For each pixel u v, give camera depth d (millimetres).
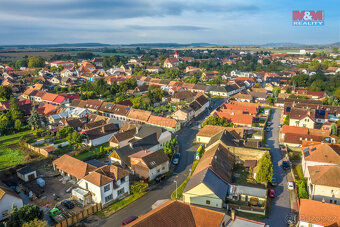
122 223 53531
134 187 63406
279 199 62438
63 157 75500
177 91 173125
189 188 59938
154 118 112125
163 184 69938
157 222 42875
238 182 69375
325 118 117688
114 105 128500
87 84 181875
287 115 120750
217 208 58469
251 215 56500
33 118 111188
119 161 77438
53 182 70438
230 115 114125
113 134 100562
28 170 71750
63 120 112938
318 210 50938
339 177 59500
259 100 157875
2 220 55688
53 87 192375
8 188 61844
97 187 58875
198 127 112438
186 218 45656
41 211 53062
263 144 94062
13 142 98500
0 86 159875
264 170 64875
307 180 69250
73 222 54344
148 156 72750
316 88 174500
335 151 72000
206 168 64812
